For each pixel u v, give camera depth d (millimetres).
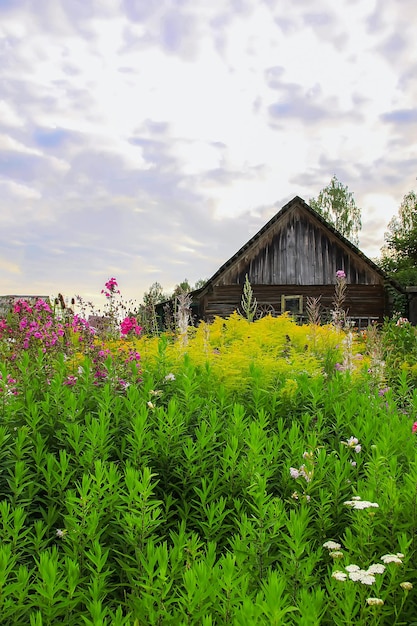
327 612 2393
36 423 3711
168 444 3506
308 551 2617
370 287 22391
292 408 4453
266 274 22734
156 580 2283
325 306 22406
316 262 22703
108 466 3340
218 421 3979
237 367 5363
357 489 3188
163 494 3330
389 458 3367
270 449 3492
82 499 2686
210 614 2086
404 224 51344
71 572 2342
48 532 2984
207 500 3189
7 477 3139
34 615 2148
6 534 2645
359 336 11750
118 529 2826
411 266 48594
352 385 5273
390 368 8609
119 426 3854
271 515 2711
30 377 4715
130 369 5180
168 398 4430
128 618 2088
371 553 2652
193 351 6457
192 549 2414
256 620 1898
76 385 4672
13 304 6844
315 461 3350
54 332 6199
